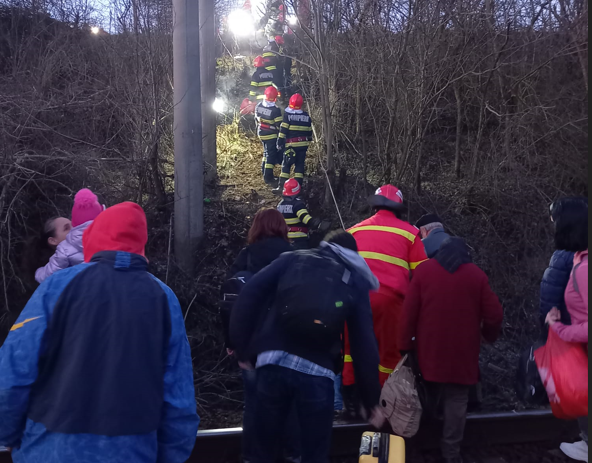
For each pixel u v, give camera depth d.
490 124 7.94
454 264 3.40
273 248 3.40
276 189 7.64
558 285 3.26
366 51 6.98
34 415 1.81
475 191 7.07
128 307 1.91
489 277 6.06
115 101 6.09
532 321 5.52
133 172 6.17
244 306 2.63
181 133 5.54
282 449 3.35
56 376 1.84
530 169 6.77
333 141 7.71
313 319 2.50
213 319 5.14
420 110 6.80
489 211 6.84
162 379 1.91
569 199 3.27
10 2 7.62
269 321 2.65
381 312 3.81
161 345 1.93
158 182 6.34
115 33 6.48
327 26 7.01
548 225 6.22
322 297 2.53
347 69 7.24
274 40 9.50
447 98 8.02
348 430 3.55
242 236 6.43
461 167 7.79
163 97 6.41
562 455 3.62
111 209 2.12
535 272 5.90
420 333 3.45
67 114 6.11
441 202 7.12
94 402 1.80
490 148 7.23
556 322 3.22
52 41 7.25
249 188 7.75
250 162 8.62
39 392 1.85
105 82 6.51
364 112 7.59
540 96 7.04
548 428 3.80
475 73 6.59
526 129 6.72
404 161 6.93
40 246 3.83
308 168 8.27
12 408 1.78
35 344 1.83
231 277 3.45
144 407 1.83
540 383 3.44
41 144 5.55
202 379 4.52
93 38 7.22
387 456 2.61
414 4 6.61
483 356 5.06
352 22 6.95
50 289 1.94
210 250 5.95
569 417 3.27
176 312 2.03
